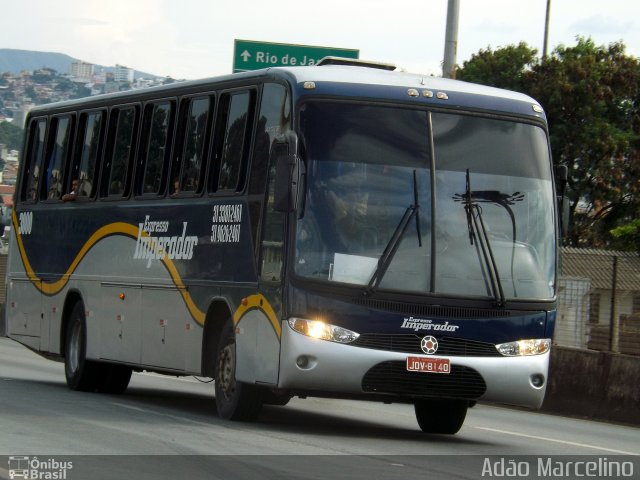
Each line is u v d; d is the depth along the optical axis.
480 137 27.45
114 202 35.66
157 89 34.12
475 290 26.45
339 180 26.27
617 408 38.31
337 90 26.83
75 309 38.00
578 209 101.62
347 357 25.59
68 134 39.44
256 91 28.91
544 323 27.05
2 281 82.88
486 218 26.94
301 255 25.84
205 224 30.34
